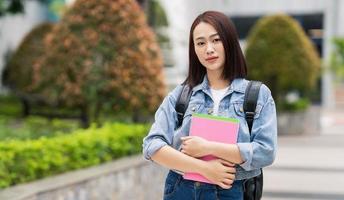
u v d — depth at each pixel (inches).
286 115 693.9
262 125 107.2
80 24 302.5
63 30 305.1
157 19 724.0
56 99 308.7
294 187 352.2
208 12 113.7
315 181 374.0
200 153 104.4
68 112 503.5
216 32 110.7
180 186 110.2
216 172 104.0
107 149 254.5
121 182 237.1
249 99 108.3
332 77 1173.7
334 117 987.9
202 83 113.0
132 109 310.3
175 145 111.1
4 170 191.5
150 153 108.3
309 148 558.6
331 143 605.0
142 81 302.4
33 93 553.0
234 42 111.9
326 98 1173.1
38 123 356.5
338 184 363.9
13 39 811.4
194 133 107.4
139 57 302.5
